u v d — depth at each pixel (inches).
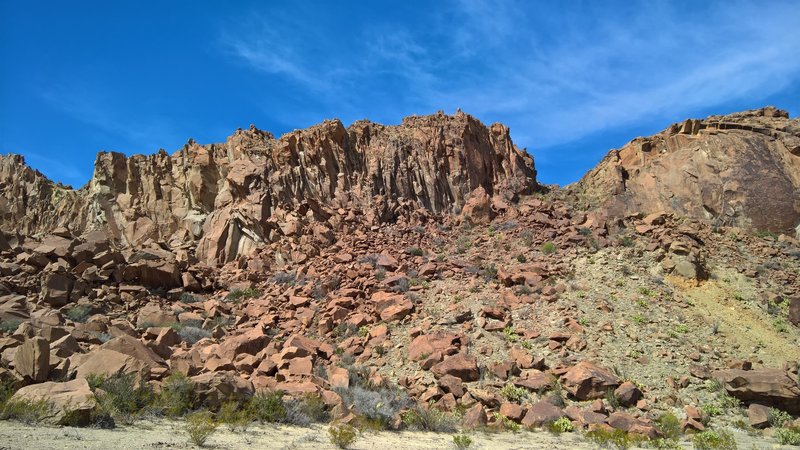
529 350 1021.8
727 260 1390.3
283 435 585.6
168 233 1595.7
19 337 753.0
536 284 1266.0
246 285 1337.4
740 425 835.4
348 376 876.0
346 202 1707.7
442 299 1240.2
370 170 1815.9
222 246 1499.8
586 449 656.4
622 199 1752.0
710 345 1062.4
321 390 767.1
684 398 903.7
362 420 702.5
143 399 605.3
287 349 914.1
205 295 1318.9
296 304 1214.3
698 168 1704.0
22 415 495.2
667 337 1070.4
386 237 1600.6
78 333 868.6
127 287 1217.4
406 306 1171.3
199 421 525.0
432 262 1437.0
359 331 1120.2
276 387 764.6
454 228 1718.8
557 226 1619.1
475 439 686.5
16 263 1204.5
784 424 833.5
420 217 1742.1
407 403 823.1
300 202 1627.7
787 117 1955.0
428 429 738.8
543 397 887.7
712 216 1612.9
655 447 698.2
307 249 1456.7
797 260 1409.9
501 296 1218.6
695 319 1149.1
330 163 1786.4
